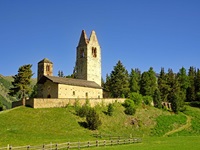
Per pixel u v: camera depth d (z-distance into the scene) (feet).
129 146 194.90
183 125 325.01
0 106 335.26
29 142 193.36
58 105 288.10
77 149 176.04
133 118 309.01
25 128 228.43
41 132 226.17
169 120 329.31
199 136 272.10
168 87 429.79
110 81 409.49
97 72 396.57
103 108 313.73
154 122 313.94
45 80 322.14
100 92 356.79
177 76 493.77
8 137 202.80
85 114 277.23
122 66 403.54
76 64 400.26
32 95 393.50
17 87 306.55
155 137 261.44
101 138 228.84
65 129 242.58
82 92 333.01
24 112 262.47
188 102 452.35
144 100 366.43
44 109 275.39
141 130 288.92
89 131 251.19
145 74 432.25
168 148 185.98
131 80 431.43
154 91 389.39
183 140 235.81
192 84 486.79
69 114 274.77
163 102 383.45
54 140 203.72
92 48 395.96
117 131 271.49
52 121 253.65
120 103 336.08
